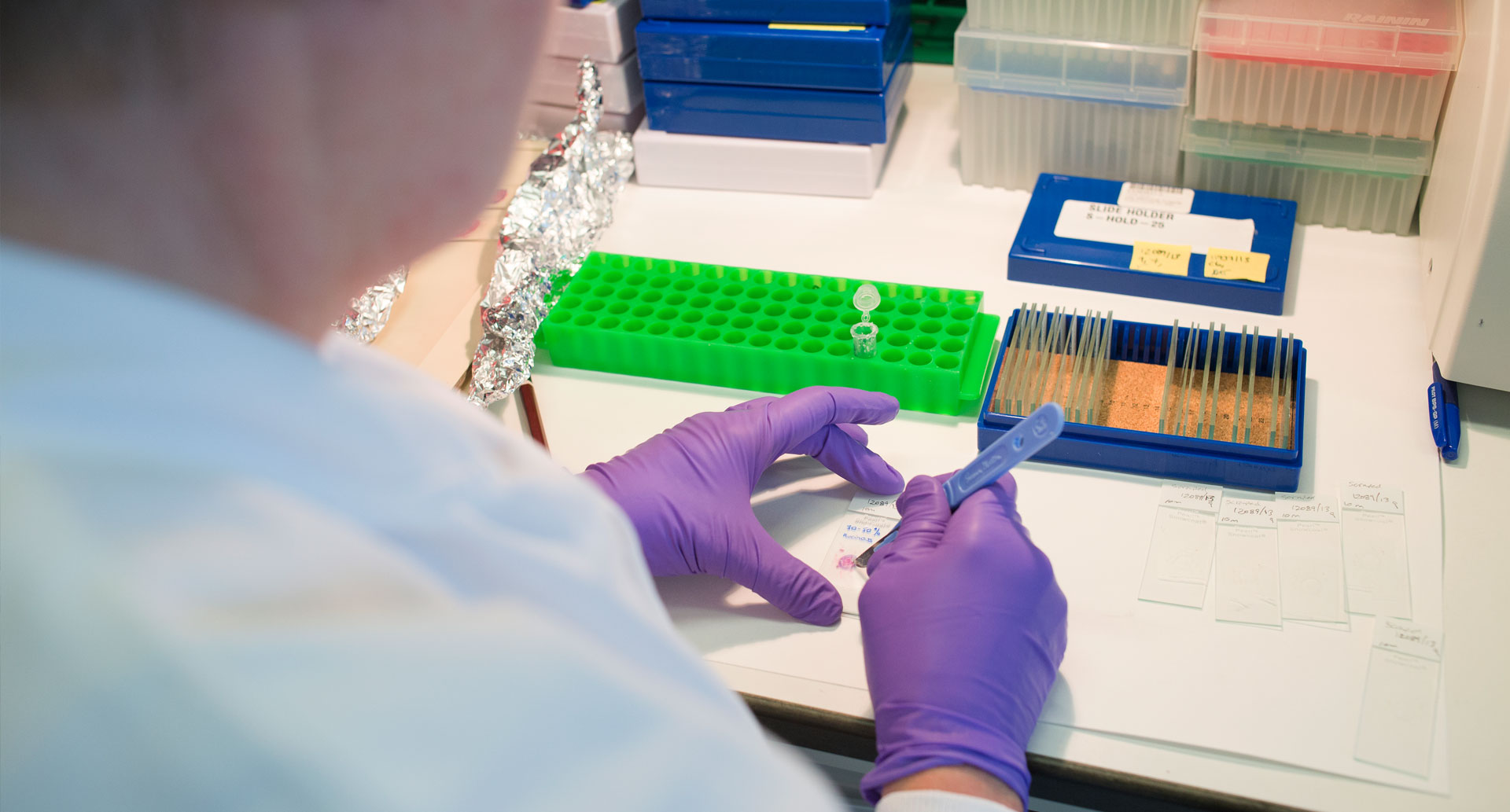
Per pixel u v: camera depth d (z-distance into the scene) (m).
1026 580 0.81
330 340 0.44
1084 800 0.80
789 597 0.90
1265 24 1.18
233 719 0.26
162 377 0.27
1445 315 1.03
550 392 1.19
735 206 1.46
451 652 0.28
